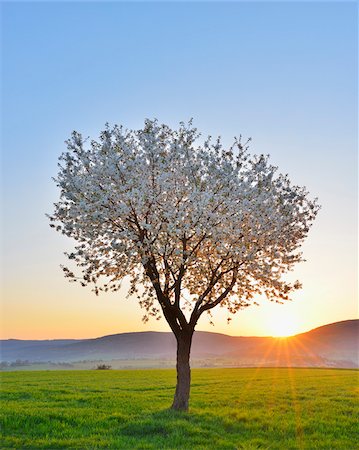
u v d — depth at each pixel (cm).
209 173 2419
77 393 3512
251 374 6053
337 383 4462
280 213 2498
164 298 2455
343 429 2192
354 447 1897
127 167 2384
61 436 2027
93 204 2330
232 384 4378
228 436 2041
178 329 2530
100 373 6338
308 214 2602
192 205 2312
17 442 1920
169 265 2495
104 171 2391
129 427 2145
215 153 2511
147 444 1847
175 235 2294
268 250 2497
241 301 2680
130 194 2270
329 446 1891
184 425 2120
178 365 2517
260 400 3070
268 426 2241
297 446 1886
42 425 2216
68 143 2527
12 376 5591
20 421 2270
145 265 2436
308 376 5562
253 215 2375
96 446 1842
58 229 2462
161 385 4222
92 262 2419
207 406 2825
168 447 1817
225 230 2334
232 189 2402
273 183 2561
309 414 2556
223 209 2406
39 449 1844
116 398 3158
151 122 2491
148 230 2395
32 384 4291
